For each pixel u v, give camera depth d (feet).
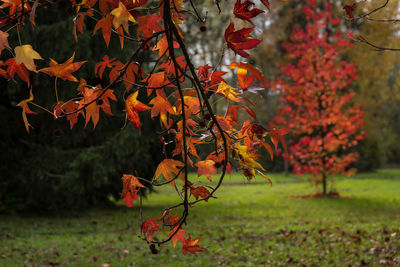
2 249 22.82
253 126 4.85
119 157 32.58
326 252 21.11
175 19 4.64
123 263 19.94
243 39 4.40
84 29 21.50
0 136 36.19
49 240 26.14
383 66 63.57
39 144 36.24
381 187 65.00
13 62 4.73
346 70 48.08
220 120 4.84
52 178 36.81
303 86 49.47
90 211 41.81
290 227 29.86
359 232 25.93
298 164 49.75
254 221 34.17
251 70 3.88
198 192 5.07
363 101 71.61
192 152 5.14
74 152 34.94
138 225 32.45
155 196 55.88
